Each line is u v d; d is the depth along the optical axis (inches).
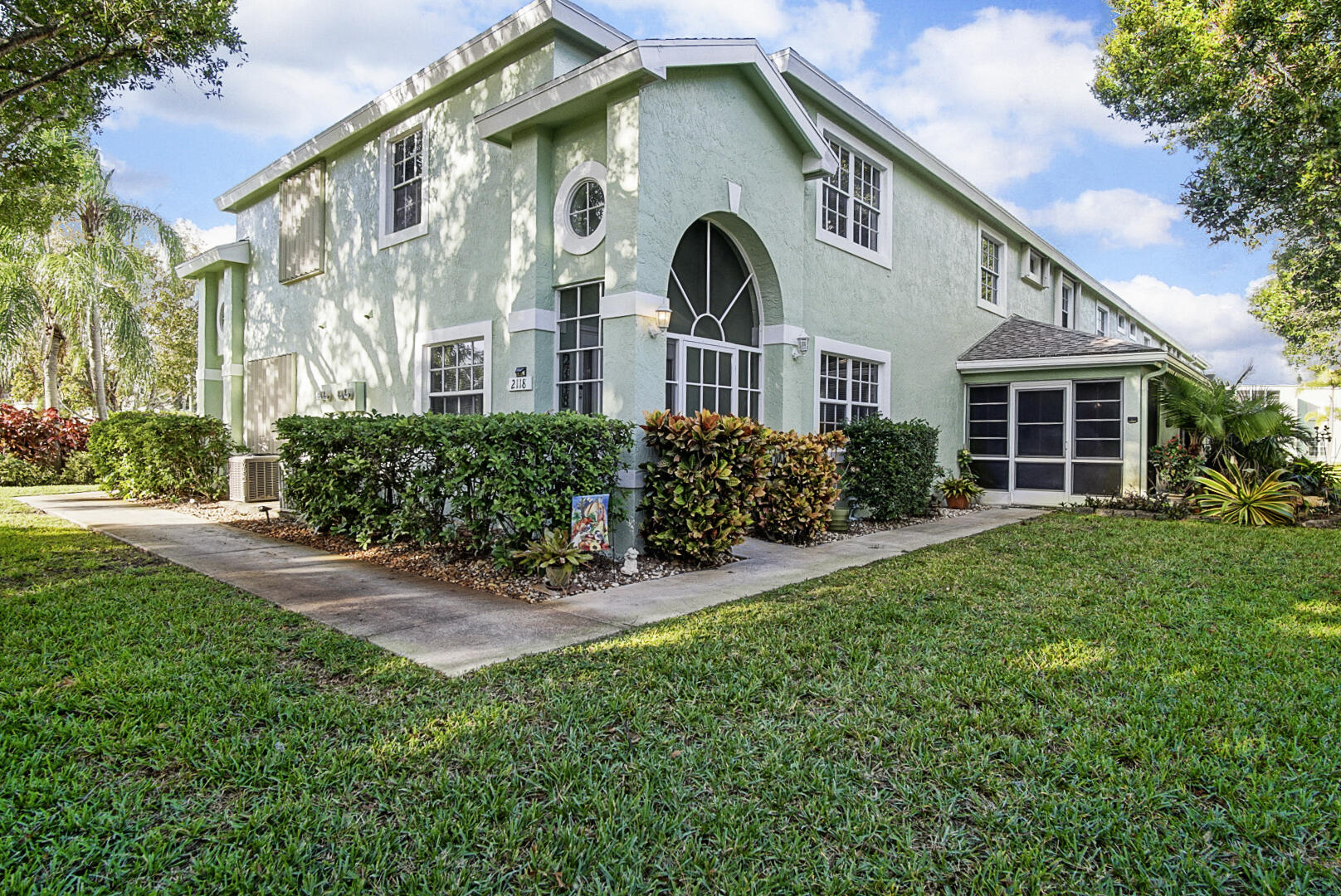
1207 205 514.9
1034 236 682.2
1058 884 86.8
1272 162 458.0
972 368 564.7
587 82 292.0
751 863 90.1
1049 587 241.9
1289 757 116.1
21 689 135.9
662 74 281.9
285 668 154.6
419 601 221.3
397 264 427.5
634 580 258.5
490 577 253.0
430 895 82.5
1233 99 446.9
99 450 502.9
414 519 278.1
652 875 87.6
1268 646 173.8
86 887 82.7
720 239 359.9
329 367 486.0
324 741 119.0
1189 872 89.0
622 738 123.0
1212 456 511.2
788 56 378.3
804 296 404.2
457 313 384.2
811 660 162.9
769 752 116.9
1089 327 879.7
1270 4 402.3
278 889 82.9
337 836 92.9
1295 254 617.6
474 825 95.8
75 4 258.8
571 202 326.6
